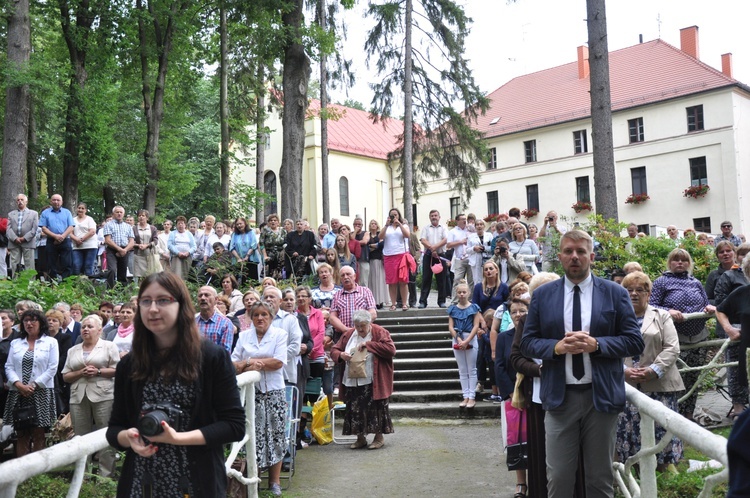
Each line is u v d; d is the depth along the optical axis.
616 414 4.34
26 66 16.61
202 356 3.13
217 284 15.86
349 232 15.98
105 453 3.90
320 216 42.81
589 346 4.16
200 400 3.10
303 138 20.00
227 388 3.15
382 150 47.31
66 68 22.78
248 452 5.92
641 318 6.26
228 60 27.27
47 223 14.98
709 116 38.81
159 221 24.16
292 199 19.66
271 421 6.81
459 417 10.66
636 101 41.06
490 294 11.07
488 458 8.13
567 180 43.69
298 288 9.95
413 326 14.40
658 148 40.44
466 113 28.66
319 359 9.87
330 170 43.88
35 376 8.23
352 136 46.47
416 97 28.06
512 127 45.91
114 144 24.64
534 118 45.38
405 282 15.41
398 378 12.32
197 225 17.34
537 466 5.50
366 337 9.04
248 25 21.12
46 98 23.25
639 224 40.88
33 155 26.80
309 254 15.73
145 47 24.56
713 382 8.09
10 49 16.81
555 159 44.22
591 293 4.43
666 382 6.13
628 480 4.41
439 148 28.77
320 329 9.98
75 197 23.56
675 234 14.16
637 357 6.21
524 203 45.50
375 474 7.56
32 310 8.38
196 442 2.99
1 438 8.23
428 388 11.89
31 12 23.36
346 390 9.02
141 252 15.95
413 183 29.50
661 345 6.18
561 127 44.12
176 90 28.42
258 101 29.00
